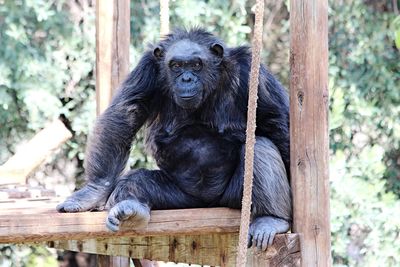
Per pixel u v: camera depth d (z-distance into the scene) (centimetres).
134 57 1330
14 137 1358
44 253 1405
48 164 1382
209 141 714
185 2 1358
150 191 693
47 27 1342
